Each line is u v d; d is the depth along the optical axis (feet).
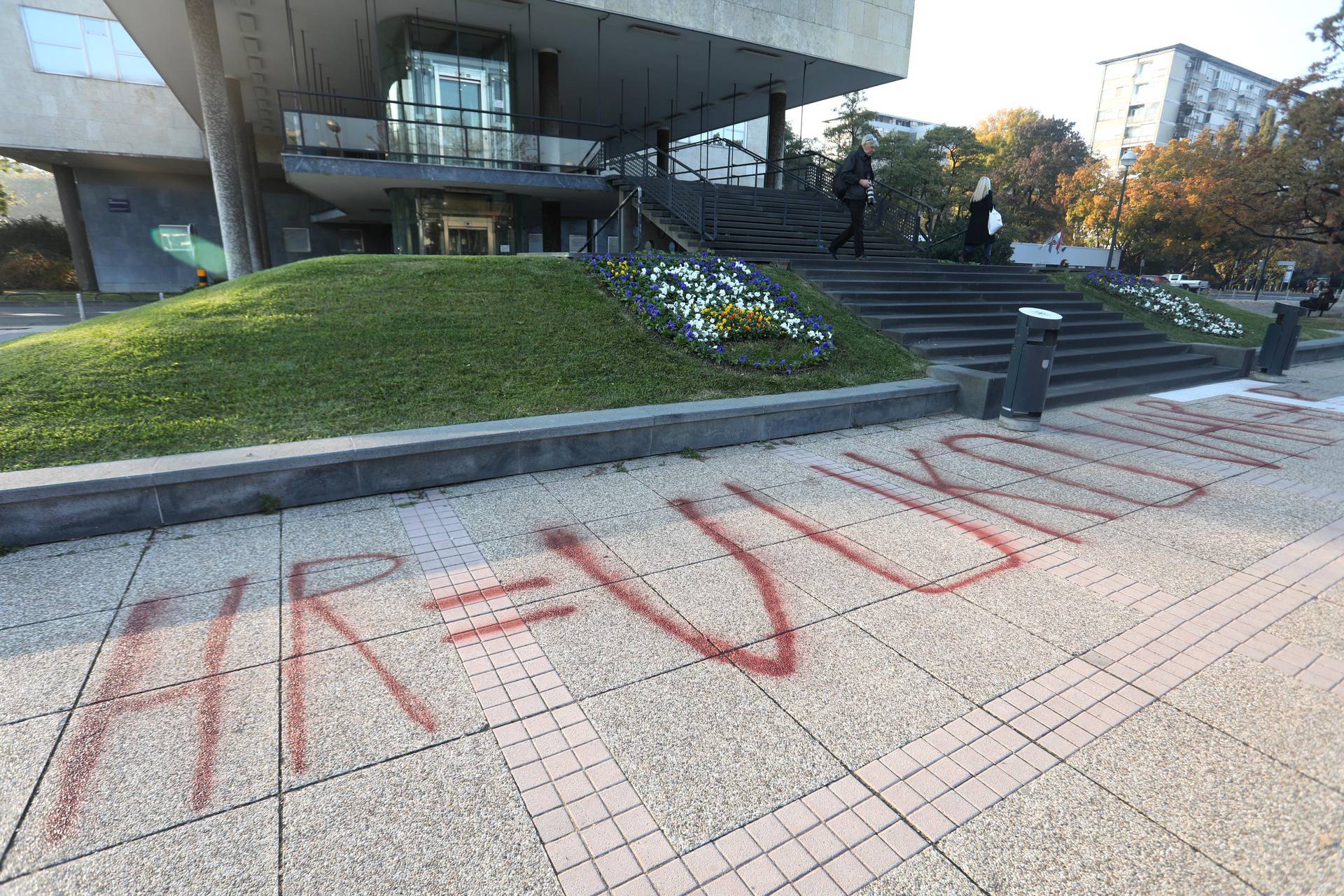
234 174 48.14
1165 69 297.33
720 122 91.86
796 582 13.25
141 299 84.94
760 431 22.86
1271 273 197.47
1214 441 24.34
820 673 10.41
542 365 24.21
